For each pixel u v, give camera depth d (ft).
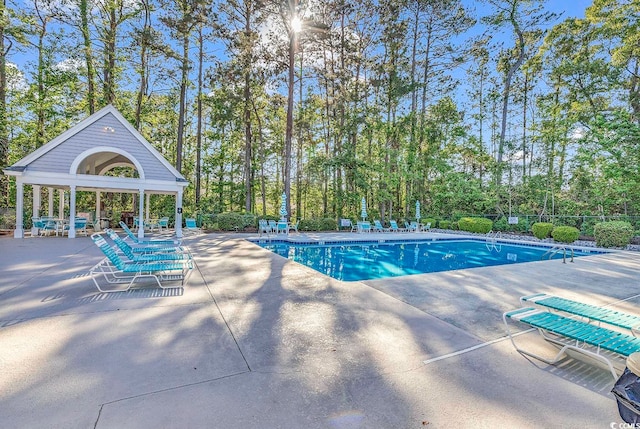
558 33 61.62
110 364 9.50
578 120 57.21
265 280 20.57
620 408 6.78
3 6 49.37
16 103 59.21
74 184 43.37
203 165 89.97
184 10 61.93
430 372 9.55
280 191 106.22
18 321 12.76
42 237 43.32
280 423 7.08
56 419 7.02
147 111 75.05
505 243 52.90
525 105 86.79
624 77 57.88
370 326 13.12
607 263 30.91
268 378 8.96
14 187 66.69
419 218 71.61
